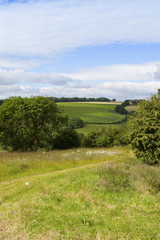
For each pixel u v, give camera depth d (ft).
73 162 52.65
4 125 111.24
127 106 362.12
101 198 22.12
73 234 15.43
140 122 44.01
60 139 122.21
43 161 49.83
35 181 30.66
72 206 20.27
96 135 119.44
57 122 114.32
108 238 14.82
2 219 18.07
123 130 120.06
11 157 56.65
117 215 18.39
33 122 110.52
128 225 16.39
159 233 15.31
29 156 59.52
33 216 18.21
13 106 106.93
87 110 361.92
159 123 41.93
